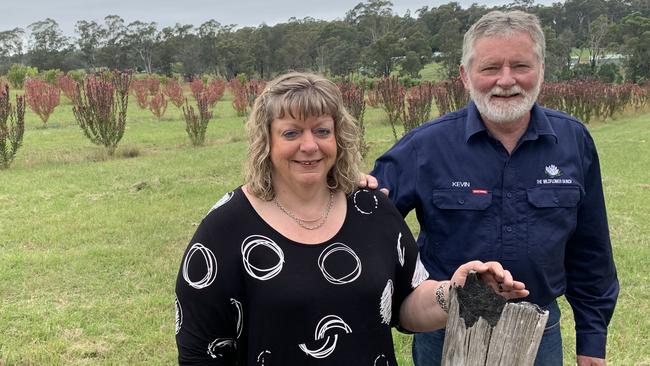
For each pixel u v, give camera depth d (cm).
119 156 1147
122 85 1903
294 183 157
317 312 152
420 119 1252
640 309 412
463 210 194
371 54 5878
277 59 6425
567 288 217
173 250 553
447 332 142
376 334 159
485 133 193
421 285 172
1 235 596
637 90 2512
